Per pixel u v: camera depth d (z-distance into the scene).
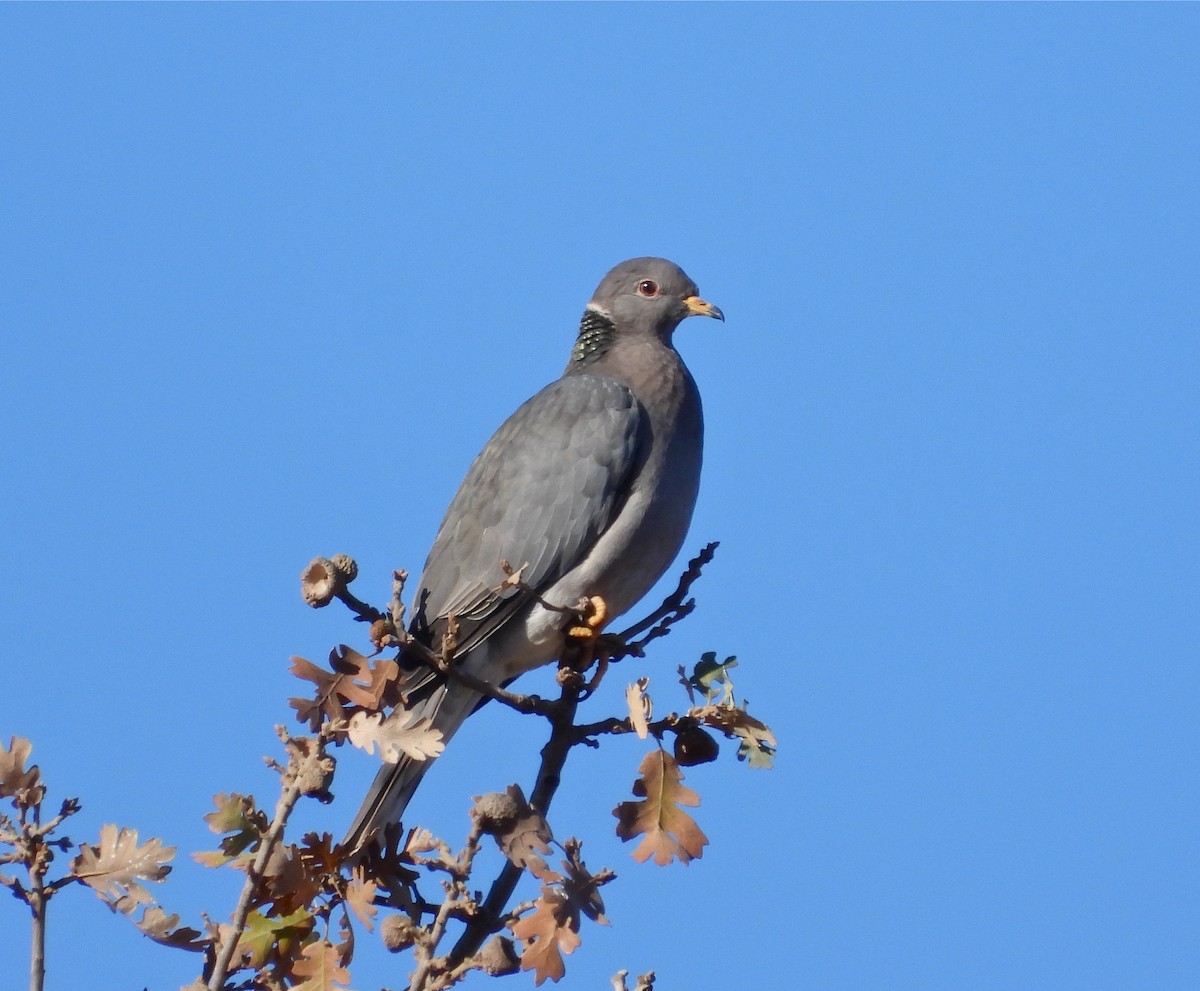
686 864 8.61
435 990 7.70
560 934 7.75
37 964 7.59
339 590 8.55
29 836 7.68
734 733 9.42
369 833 8.71
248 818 7.93
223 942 7.82
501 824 7.95
